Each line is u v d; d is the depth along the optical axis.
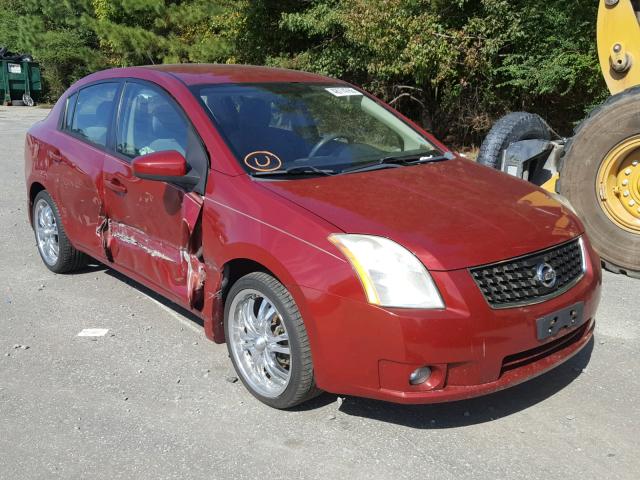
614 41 5.99
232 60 15.27
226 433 3.47
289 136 4.22
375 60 11.38
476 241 3.29
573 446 3.32
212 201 3.85
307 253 3.31
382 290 3.12
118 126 4.83
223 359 4.29
